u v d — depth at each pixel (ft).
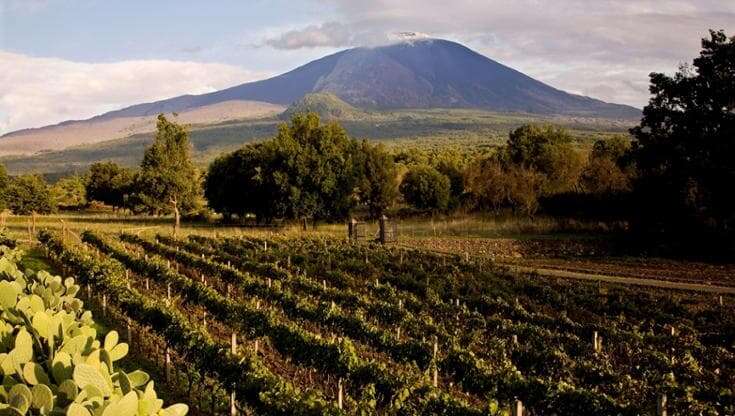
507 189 180.75
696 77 134.82
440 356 57.47
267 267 105.09
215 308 72.49
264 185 183.52
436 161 284.00
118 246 123.13
